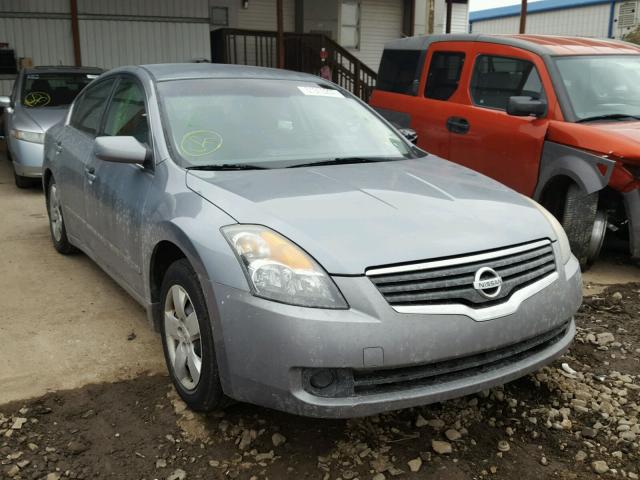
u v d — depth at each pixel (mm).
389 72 7609
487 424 2965
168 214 2986
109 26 14383
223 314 2543
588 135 4961
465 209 2943
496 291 2627
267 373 2453
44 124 8227
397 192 3035
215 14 16484
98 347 3672
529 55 5785
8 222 6637
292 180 3113
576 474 2629
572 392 3240
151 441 2781
